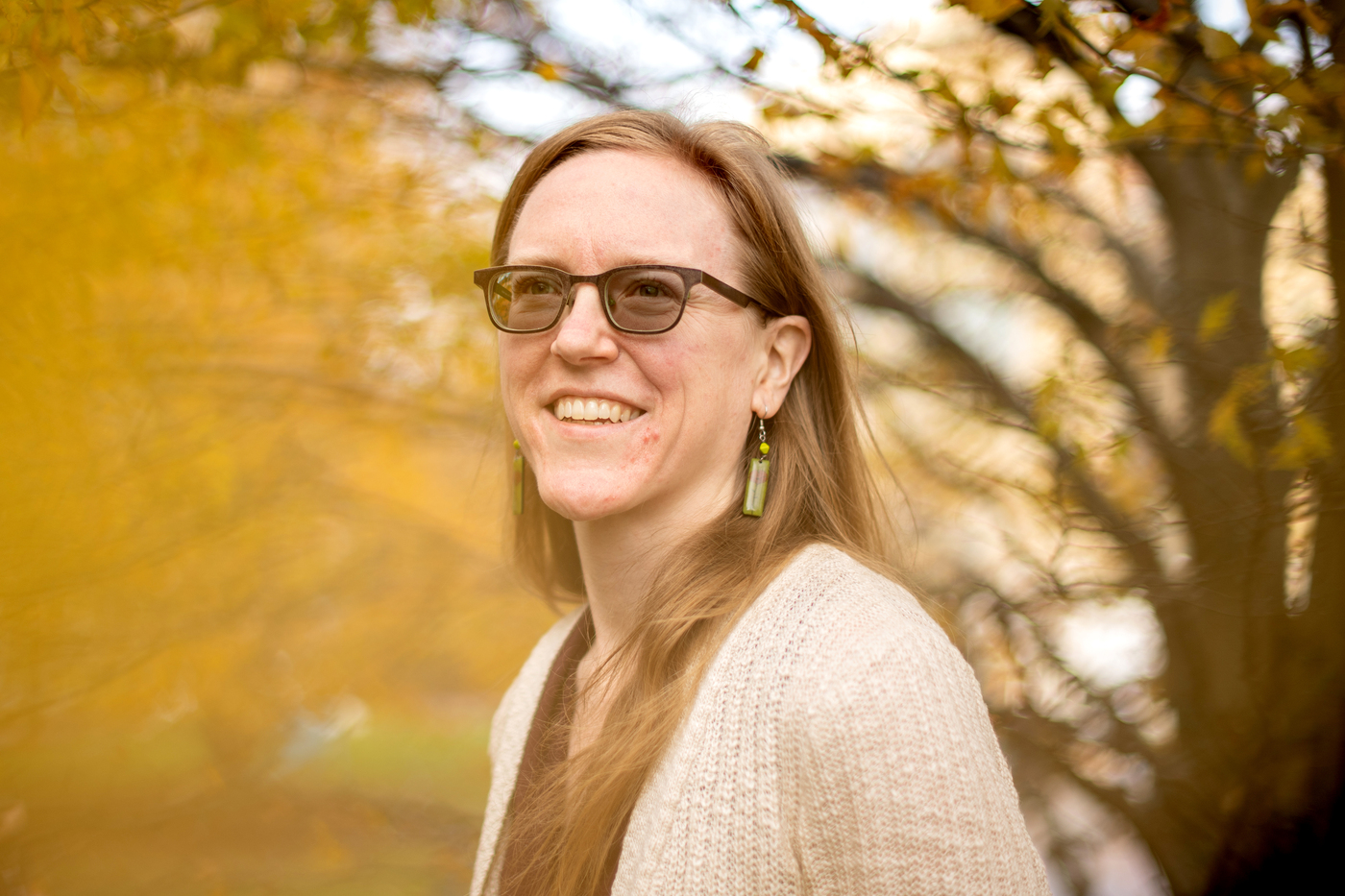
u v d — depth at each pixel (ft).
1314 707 8.05
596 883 3.92
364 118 10.87
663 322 4.23
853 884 3.23
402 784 20.84
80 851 14.32
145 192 9.81
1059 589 8.43
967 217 9.34
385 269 11.59
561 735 4.85
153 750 17.08
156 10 7.06
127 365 11.15
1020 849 3.32
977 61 7.59
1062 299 10.59
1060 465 8.43
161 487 12.42
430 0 7.72
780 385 4.68
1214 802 9.26
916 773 3.21
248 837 16.44
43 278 9.53
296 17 7.68
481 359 11.85
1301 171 6.99
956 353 11.18
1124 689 10.12
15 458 10.43
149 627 13.28
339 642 16.67
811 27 6.35
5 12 5.80
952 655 3.63
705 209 4.43
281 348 12.85
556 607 6.31
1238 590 8.12
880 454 5.34
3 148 9.05
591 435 4.32
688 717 3.77
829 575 3.92
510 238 4.83
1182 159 7.70
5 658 11.75
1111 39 5.96
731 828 3.45
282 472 14.57
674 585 4.24
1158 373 9.14
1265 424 6.97
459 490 17.99
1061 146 6.61
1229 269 8.27
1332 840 8.20
